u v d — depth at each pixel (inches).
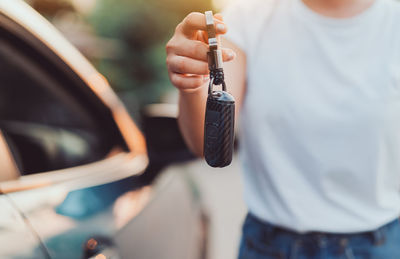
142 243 57.4
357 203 46.0
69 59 66.2
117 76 467.2
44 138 58.1
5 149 49.7
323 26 44.6
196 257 85.7
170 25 518.6
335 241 46.6
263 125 45.8
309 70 44.7
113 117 71.5
